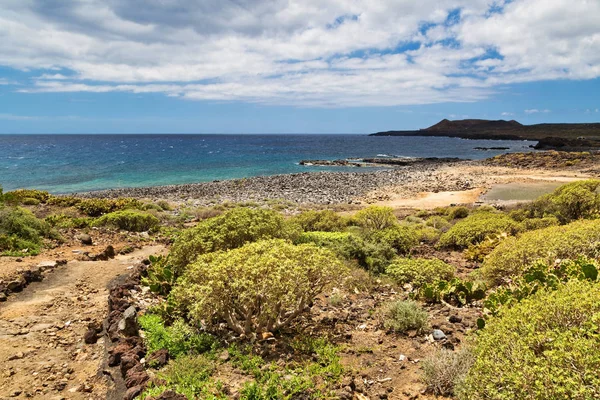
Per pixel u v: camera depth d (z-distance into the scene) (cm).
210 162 7206
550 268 650
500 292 588
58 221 1507
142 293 727
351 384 418
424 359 459
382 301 726
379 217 1434
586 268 537
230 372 455
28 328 584
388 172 5175
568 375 269
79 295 733
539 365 288
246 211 915
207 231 817
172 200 3244
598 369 261
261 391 397
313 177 4694
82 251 1060
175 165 6625
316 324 607
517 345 320
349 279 764
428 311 653
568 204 1323
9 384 441
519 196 3098
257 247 599
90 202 2017
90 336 543
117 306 626
